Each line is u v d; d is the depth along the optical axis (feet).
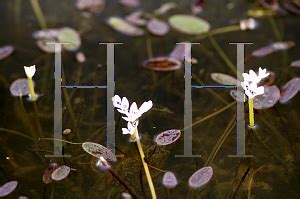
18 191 7.50
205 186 7.52
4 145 7.86
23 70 8.63
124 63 8.74
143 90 8.42
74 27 9.22
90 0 9.62
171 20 9.28
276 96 8.20
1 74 8.57
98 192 7.49
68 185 7.54
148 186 7.52
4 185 7.52
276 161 7.71
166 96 8.36
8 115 8.14
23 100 8.29
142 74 8.61
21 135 7.95
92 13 9.45
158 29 9.18
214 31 9.17
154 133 7.96
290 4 9.47
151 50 8.93
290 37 9.02
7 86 8.43
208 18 9.38
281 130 7.96
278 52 8.80
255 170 7.64
